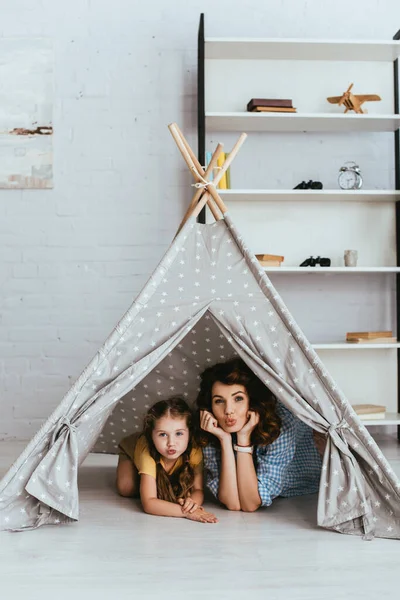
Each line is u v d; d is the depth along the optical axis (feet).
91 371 6.86
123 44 11.94
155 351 6.99
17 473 6.72
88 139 11.87
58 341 11.82
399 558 6.01
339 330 12.01
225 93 11.90
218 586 5.38
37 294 11.82
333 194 11.20
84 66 11.89
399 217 11.82
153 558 5.99
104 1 11.93
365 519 6.60
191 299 7.17
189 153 8.12
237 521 7.08
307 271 10.94
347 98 11.32
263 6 12.03
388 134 12.13
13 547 6.27
